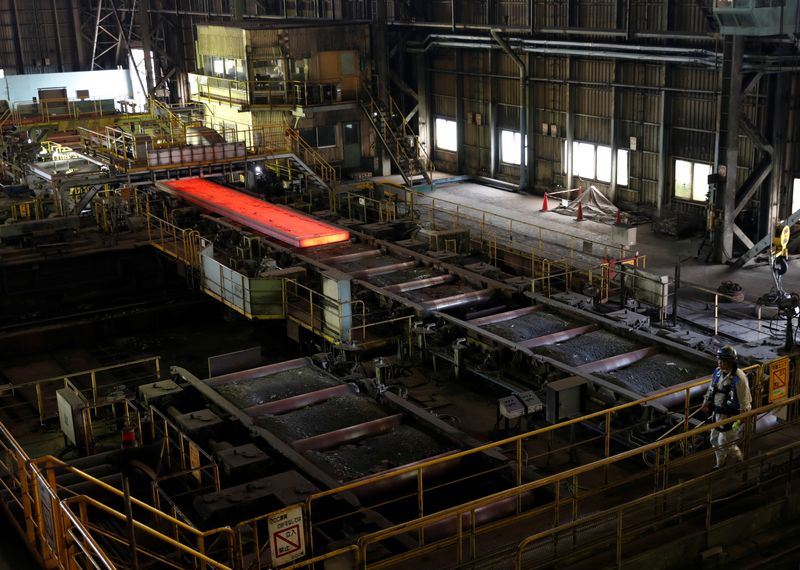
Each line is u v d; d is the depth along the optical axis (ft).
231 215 92.02
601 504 37.55
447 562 32.86
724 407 37.65
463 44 122.83
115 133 114.62
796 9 77.61
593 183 112.78
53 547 30.60
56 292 85.92
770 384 41.96
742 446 38.81
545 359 54.90
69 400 51.83
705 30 93.15
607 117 108.27
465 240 85.71
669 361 55.93
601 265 70.08
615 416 49.16
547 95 116.16
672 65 98.17
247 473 43.27
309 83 124.06
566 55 111.34
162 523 41.55
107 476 44.37
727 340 65.98
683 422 42.55
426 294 70.38
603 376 52.90
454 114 132.26
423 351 63.26
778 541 35.24
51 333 74.95
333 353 65.16
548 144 118.21
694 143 98.17
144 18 148.77
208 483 45.42
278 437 47.24
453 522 38.78
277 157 105.50
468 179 130.62
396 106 130.00
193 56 157.99
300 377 55.83
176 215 94.07
